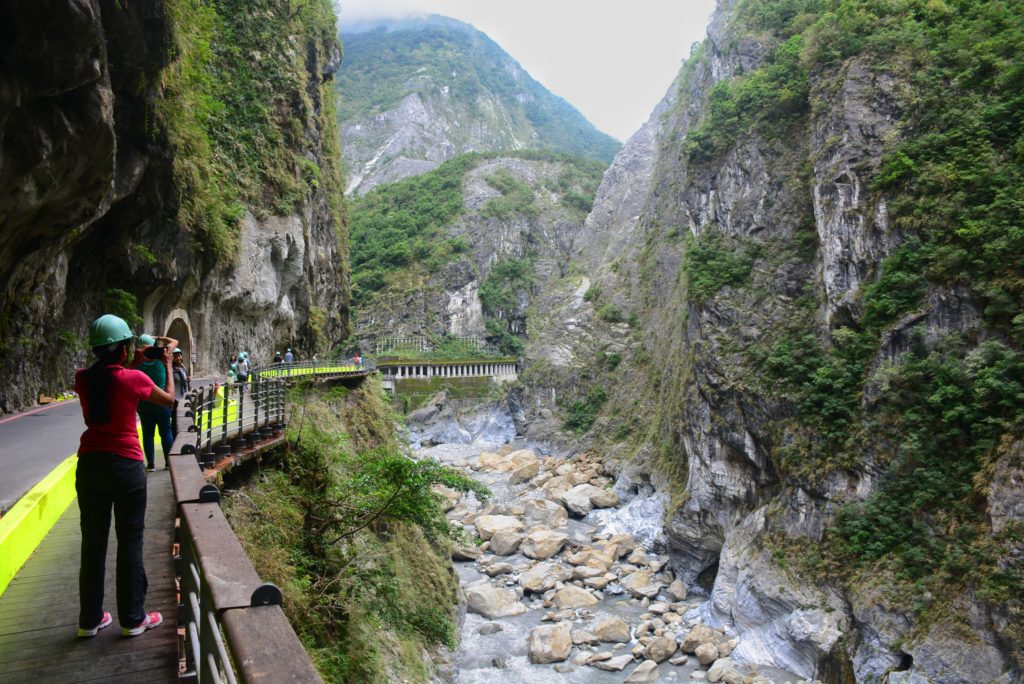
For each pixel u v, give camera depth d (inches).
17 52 406.3
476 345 4055.1
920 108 1294.3
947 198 1160.2
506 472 2390.5
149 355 428.1
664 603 1286.9
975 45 1272.1
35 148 470.9
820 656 1014.4
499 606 1234.6
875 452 1098.7
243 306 1510.8
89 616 219.5
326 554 604.1
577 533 1743.4
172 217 984.9
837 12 1562.5
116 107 685.3
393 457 633.6
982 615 862.5
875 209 1272.1
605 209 4035.4
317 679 105.1
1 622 233.3
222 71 1496.1
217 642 140.1
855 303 1268.5
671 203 2847.0
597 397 2751.0
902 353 1131.9
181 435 378.9
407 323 3981.3
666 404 2009.1
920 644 898.1
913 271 1167.6
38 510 322.7
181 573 258.5
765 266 1545.3
